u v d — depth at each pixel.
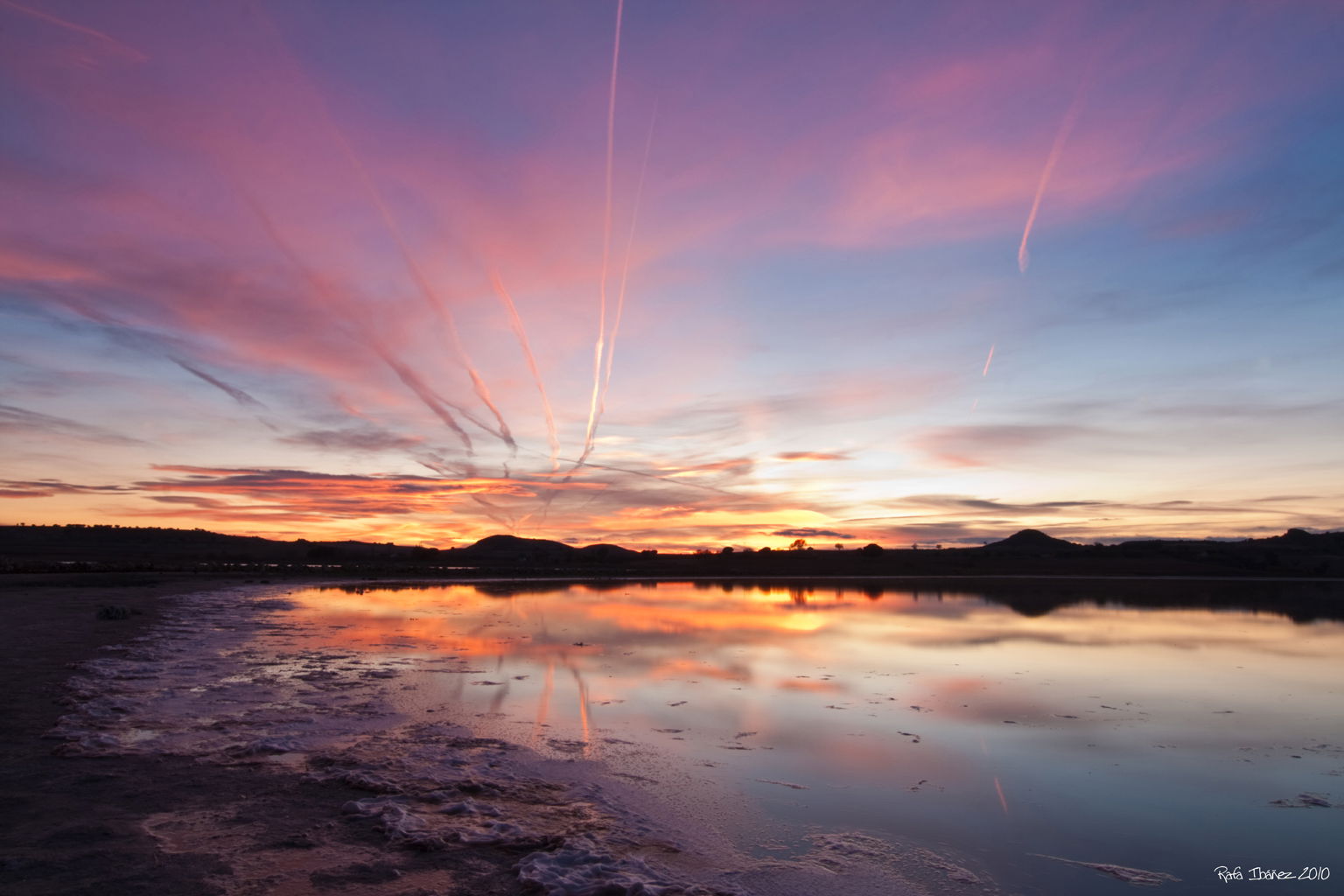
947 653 21.08
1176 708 14.23
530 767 9.89
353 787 8.81
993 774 10.22
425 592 47.16
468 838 7.38
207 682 14.81
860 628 27.20
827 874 7.02
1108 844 7.93
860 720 13.02
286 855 6.85
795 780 9.81
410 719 12.29
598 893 6.25
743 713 13.37
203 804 8.09
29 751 9.83
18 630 21.38
